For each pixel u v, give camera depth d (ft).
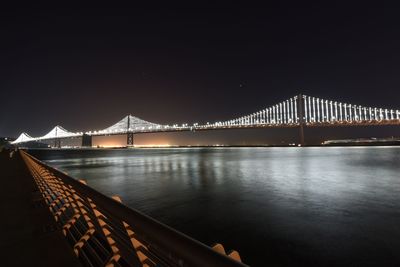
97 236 10.84
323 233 26.89
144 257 5.74
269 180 69.00
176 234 4.06
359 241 24.73
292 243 24.26
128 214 5.52
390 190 52.80
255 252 22.38
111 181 69.31
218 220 31.45
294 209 36.78
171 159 201.36
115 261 7.53
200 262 3.30
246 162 154.61
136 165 134.62
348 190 52.54
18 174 38.65
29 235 11.82
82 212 10.42
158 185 60.80
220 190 53.01
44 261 9.19
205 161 168.96
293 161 159.94
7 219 14.42
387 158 181.57
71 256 9.59
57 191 15.80
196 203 40.88
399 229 28.04
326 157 204.85
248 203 40.68
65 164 146.10
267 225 29.53
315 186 58.44
